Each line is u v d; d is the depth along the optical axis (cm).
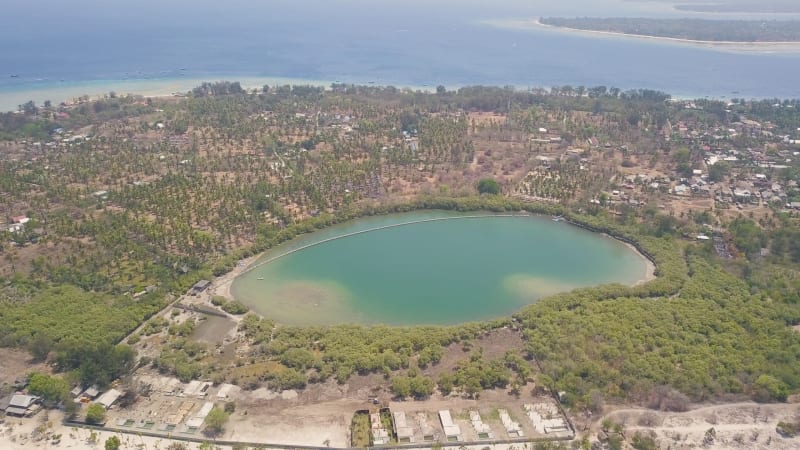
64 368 16400
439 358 17400
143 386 15950
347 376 16512
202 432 14388
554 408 15338
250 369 16888
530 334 18462
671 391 15525
